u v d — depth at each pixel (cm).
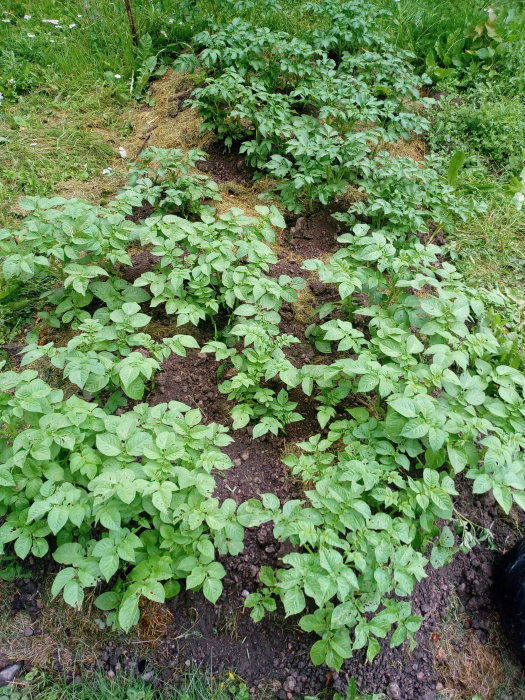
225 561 252
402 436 238
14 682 233
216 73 465
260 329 281
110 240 306
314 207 402
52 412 239
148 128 477
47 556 255
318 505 228
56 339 325
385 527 219
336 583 201
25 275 307
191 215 385
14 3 579
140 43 526
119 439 232
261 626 246
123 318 281
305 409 301
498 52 522
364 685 237
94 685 236
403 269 297
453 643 253
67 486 222
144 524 229
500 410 250
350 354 321
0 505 238
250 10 532
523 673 247
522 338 337
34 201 308
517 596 249
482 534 272
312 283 356
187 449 241
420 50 535
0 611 248
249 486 275
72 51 526
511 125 465
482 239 405
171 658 242
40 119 473
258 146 411
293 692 237
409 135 441
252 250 304
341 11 469
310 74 437
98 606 234
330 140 367
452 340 265
